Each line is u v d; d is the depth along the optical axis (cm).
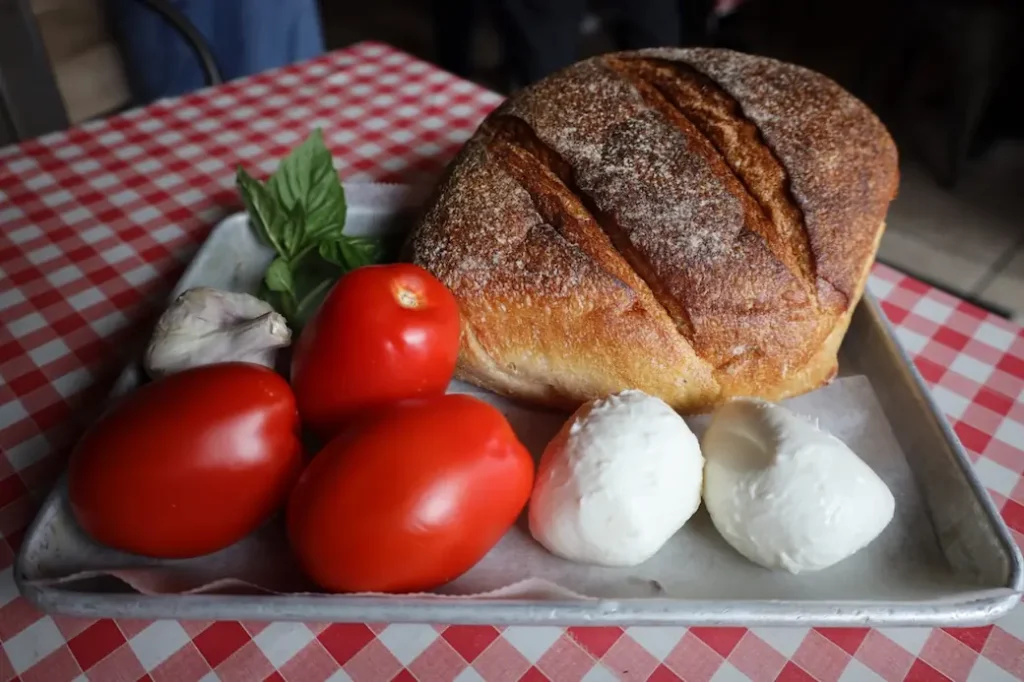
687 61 39
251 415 26
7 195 48
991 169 96
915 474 31
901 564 28
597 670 26
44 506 27
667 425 27
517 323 32
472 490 25
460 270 32
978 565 27
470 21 102
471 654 27
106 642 26
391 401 29
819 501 26
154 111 57
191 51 78
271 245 38
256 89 59
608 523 26
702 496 29
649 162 33
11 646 26
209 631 27
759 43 110
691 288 31
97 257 44
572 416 29
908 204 91
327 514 25
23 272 43
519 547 28
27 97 71
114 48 82
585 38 113
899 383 33
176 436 25
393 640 27
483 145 38
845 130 36
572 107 37
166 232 46
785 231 33
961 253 86
